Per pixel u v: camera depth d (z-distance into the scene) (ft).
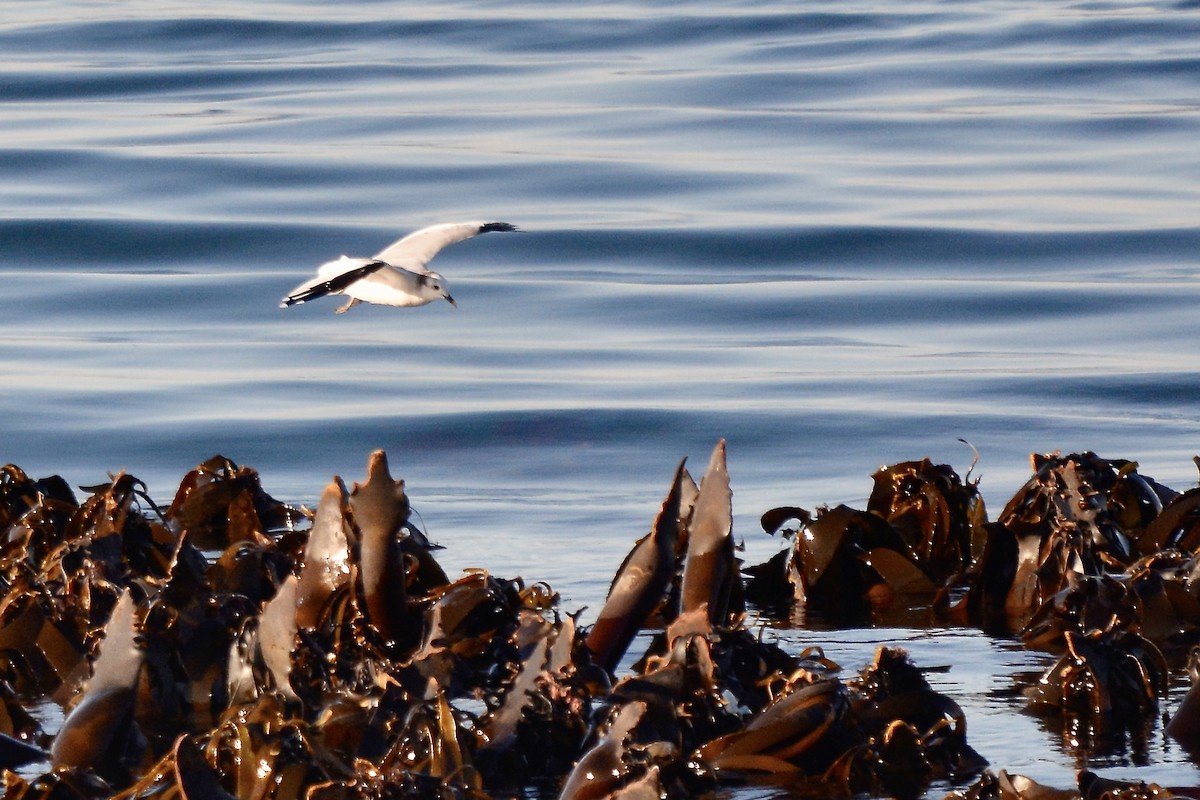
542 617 25.40
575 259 76.59
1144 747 23.30
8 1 164.66
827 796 21.11
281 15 154.10
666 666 22.04
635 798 18.13
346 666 23.80
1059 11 152.05
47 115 107.96
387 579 23.94
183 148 96.89
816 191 87.86
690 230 79.05
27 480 35.53
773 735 21.67
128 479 33.27
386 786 18.90
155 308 67.87
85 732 22.31
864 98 112.47
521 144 98.94
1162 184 87.61
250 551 28.94
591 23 147.95
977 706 25.55
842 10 154.10
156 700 24.54
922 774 21.86
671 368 57.57
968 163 94.07
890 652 23.95
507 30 144.05
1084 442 46.78
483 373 56.95
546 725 21.97
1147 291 68.18
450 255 76.59
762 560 36.17
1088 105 108.58
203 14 152.25
